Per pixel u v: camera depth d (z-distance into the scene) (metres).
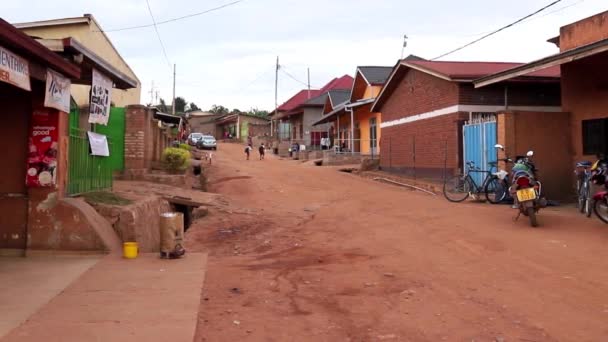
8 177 8.45
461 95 17.58
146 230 10.45
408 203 14.09
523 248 8.21
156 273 7.11
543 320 5.12
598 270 6.81
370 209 13.52
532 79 16.64
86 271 7.20
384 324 5.14
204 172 23.81
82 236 8.41
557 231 9.37
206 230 11.29
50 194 8.39
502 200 13.55
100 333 4.64
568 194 13.69
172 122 25.14
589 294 5.88
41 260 7.99
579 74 13.43
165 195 13.77
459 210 12.23
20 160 8.47
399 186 19.45
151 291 6.13
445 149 18.30
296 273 7.41
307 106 47.44
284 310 5.63
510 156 13.59
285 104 61.38
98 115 10.11
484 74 17.14
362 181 21.44
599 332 4.78
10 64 6.45
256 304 5.85
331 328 5.05
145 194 12.65
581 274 6.67
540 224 10.02
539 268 7.04
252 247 9.80
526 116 13.70
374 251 8.78
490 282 6.52
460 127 17.20
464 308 5.57
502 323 5.07
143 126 16.62
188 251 9.59
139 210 10.18
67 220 8.39
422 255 8.23
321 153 34.41
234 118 68.81
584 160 13.29
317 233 10.82
